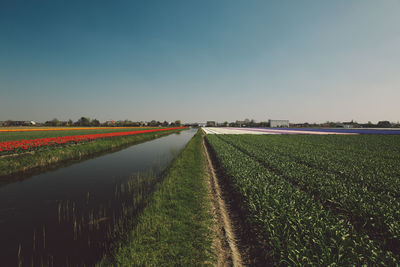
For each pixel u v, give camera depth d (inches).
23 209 258.7
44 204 275.6
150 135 1595.7
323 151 708.0
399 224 181.6
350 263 131.3
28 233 200.8
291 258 134.9
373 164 473.4
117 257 148.6
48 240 188.2
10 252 169.8
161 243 170.6
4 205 271.9
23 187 350.6
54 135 1317.7
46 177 416.5
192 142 1046.4
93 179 402.6
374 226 185.9
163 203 258.7
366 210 205.6
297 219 183.0
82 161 597.3
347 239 155.6
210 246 173.5
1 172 417.4
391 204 223.0
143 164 552.1
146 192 325.1
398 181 319.9
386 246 164.4
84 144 772.6
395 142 1113.4
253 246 175.6
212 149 762.2
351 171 395.2
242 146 820.6
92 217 234.7
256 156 576.7
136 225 202.4
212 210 250.4
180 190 311.6
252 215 210.5
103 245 179.6
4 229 208.2
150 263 144.9
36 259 160.6
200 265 147.6
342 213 224.2
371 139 1322.6
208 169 478.9
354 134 1905.8
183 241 175.9
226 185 351.6
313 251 144.3
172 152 779.4
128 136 1268.5
